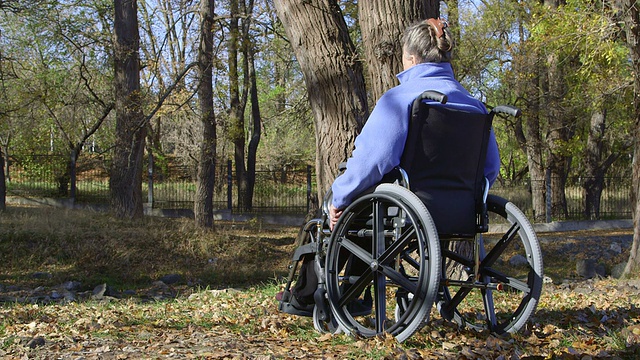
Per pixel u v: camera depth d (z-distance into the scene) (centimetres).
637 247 1123
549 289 939
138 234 1703
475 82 2145
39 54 2548
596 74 1747
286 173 2544
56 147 3056
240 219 2509
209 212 1970
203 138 2020
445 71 391
